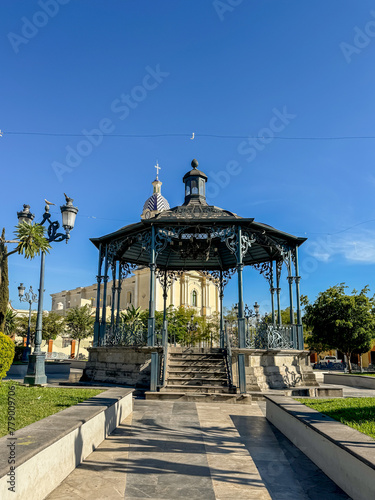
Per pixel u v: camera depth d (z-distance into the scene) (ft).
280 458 19.29
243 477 16.57
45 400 25.89
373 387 52.95
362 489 13.46
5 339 29.76
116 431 24.22
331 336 76.48
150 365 41.68
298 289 51.62
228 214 49.03
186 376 41.96
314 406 25.54
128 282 169.48
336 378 62.85
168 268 66.03
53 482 14.78
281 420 25.11
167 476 16.52
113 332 48.52
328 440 16.66
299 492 15.03
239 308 44.39
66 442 16.30
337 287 78.74
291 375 46.32
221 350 47.39
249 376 41.55
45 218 36.40
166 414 30.27
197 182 56.85
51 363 74.08
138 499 14.07
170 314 112.37
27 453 12.21
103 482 15.62
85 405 22.24
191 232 52.21
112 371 46.09
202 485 15.57
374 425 18.60
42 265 45.24
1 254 58.59
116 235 51.16
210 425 26.73
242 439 23.08
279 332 46.88
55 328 137.59
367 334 73.87
